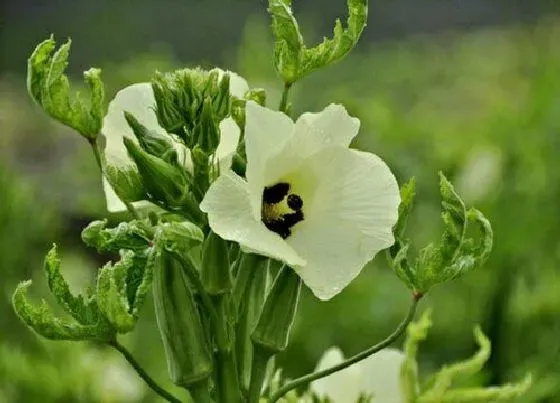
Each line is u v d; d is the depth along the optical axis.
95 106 0.70
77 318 0.66
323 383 0.84
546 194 1.51
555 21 1.89
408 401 0.83
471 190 1.54
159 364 1.33
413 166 1.59
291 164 0.66
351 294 1.57
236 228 0.64
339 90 1.77
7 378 1.24
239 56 1.69
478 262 0.69
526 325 1.36
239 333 0.70
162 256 0.67
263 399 0.78
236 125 0.69
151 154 0.67
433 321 1.51
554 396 1.21
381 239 0.66
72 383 1.22
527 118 1.58
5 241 1.63
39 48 0.70
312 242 0.66
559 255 1.46
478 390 0.83
